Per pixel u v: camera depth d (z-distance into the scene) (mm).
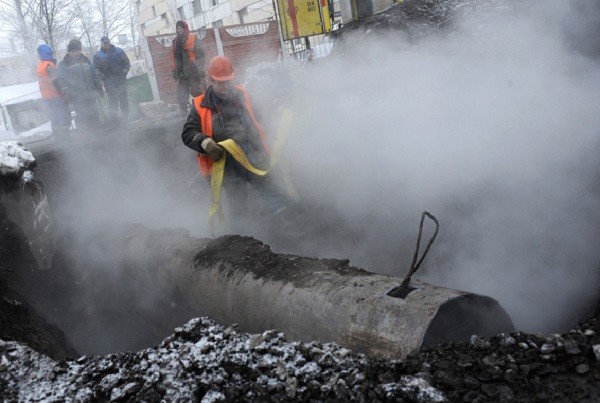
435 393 1857
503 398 1832
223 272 3180
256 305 2844
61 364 2301
